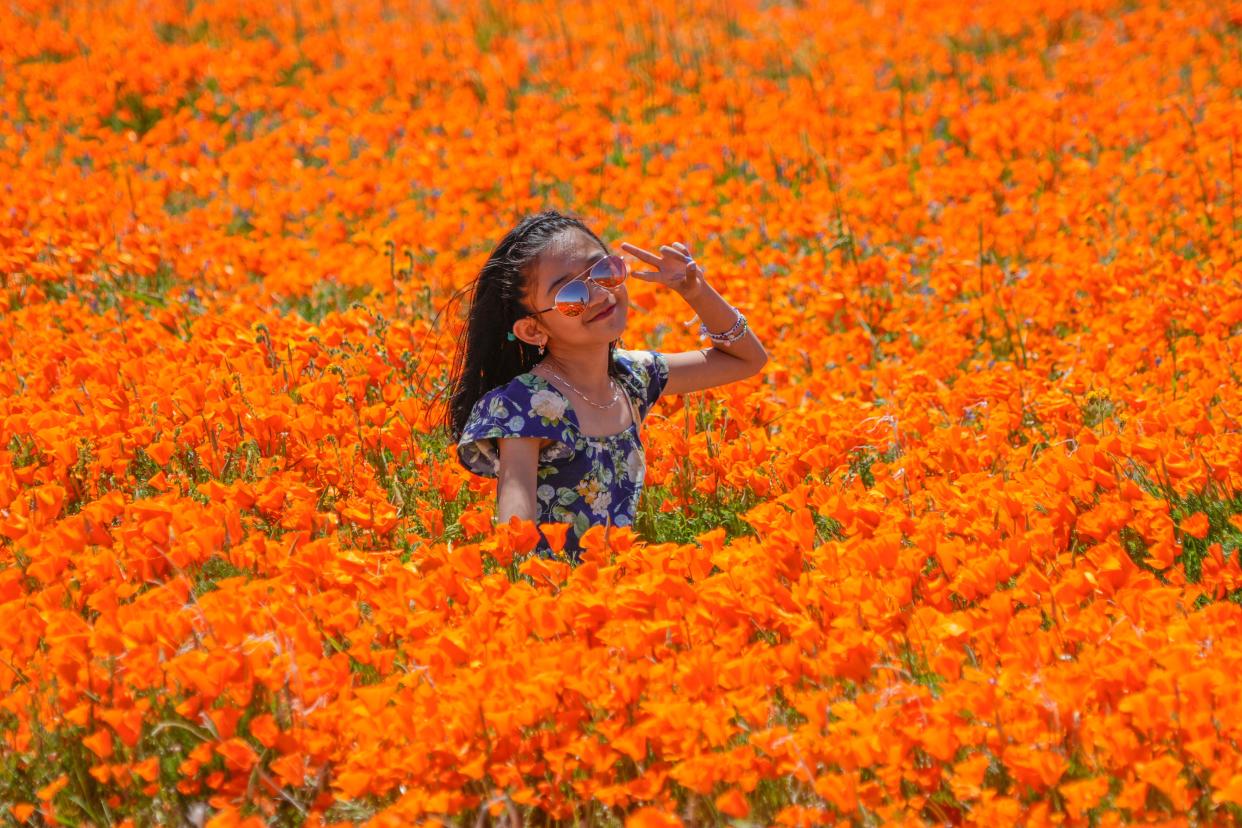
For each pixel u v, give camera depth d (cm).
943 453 1130
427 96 3170
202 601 816
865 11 4019
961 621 812
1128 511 952
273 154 2609
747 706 718
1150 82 2938
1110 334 1516
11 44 3591
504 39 3753
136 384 1339
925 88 3238
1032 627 820
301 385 1381
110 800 760
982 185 2333
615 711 763
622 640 789
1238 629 799
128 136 2830
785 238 2127
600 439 1070
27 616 828
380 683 805
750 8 4159
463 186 2316
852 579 840
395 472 1223
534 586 973
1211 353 1373
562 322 1025
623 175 2461
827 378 1488
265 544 941
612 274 1029
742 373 1189
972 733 712
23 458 1234
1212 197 2095
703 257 2028
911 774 704
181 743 791
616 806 749
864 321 1750
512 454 1034
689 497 1176
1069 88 3028
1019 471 1105
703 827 730
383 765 725
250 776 746
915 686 734
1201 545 1037
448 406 1127
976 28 3725
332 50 3628
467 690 746
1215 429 1159
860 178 2330
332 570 893
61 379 1337
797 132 2803
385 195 2305
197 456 1222
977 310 1708
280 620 813
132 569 919
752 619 844
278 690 790
